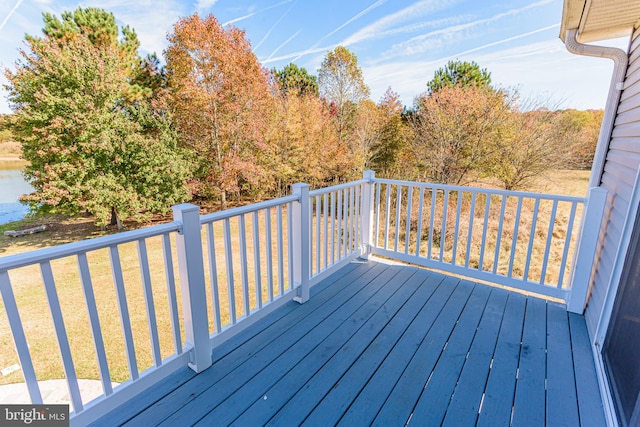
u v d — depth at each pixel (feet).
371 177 10.75
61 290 20.43
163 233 4.73
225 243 5.87
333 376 5.39
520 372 5.52
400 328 6.86
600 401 4.88
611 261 6.18
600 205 6.91
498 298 8.21
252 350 6.07
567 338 6.52
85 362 12.59
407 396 4.95
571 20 7.49
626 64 7.47
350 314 7.42
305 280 7.93
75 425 4.03
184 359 5.38
